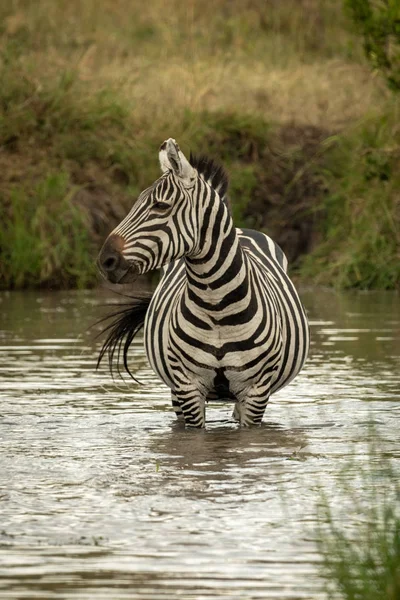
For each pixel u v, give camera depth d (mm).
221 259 22828
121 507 18078
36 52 69000
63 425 24969
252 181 60344
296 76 69000
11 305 48781
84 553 15844
